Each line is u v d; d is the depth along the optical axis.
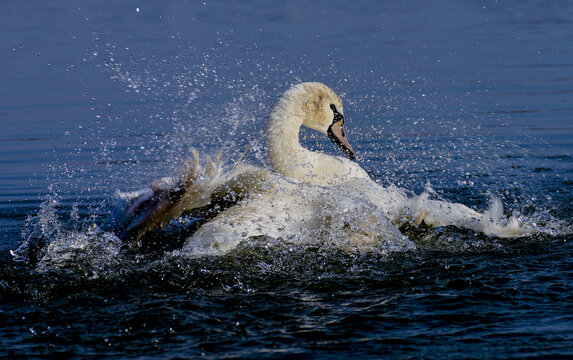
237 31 29.25
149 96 20.47
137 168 15.57
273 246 9.59
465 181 14.12
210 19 31.95
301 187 10.66
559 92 21.16
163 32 28.30
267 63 23.45
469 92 21.44
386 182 14.52
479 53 26.36
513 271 8.69
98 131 18.42
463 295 7.89
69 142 17.80
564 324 6.96
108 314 7.71
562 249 9.73
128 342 6.99
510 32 29.59
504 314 7.30
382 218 10.23
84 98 21.53
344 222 10.05
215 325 7.32
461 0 36.72
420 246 10.13
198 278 8.78
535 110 19.69
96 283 8.73
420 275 8.70
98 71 24.56
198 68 22.25
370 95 21.09
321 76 22.52
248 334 7.05
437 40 28.56
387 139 17.56
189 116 18.38
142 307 7.89
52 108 20.70
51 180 15.30
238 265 9.18
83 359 6.62
